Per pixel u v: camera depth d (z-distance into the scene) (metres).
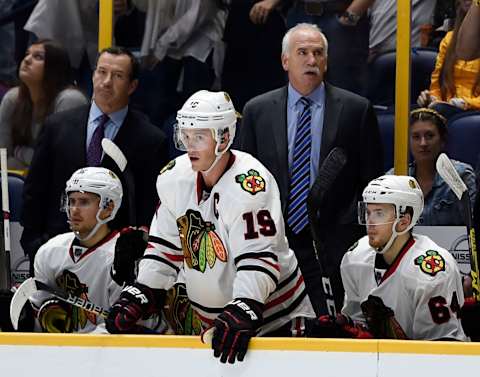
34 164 18.03
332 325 13.66
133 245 14.66
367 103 17.72
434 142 18.31
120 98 18.12
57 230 17.88
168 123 19.19
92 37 19.72
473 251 14.33
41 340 12.58
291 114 17.62
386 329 14.67
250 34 18.91
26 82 19.97
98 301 15.78
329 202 17.19
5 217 16.42
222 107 12.75
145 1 19.31
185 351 12.31
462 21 18.28
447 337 14.10
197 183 13.00
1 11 20.25
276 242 12.76
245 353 12.15
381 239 14.52
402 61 18.44
